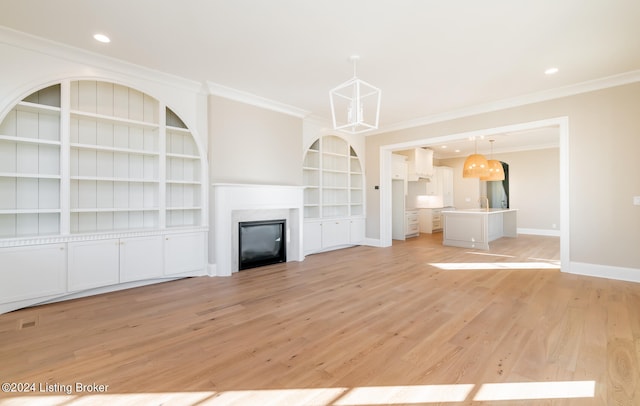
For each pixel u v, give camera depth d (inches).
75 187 143.9
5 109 117.2
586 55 135.6
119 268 142.9
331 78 161.9
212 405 65.0
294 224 213.5
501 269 187.8
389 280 163.5
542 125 183.9
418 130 246.8
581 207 172.1
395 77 159.6
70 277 129.6
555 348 88.7
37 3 99.1
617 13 104.2
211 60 141.3
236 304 127.1
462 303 127.4
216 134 174.6
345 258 223.8
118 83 145.8
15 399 66.6
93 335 98.2
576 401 65.3
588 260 171.0
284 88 176.1
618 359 82.3
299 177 219.9
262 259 198.1
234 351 88.2
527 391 69.0
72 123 142.6
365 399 66.9
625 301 128.0
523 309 120.0
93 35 119.3
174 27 114.0
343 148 280.8
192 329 103.0
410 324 106.7
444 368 78.9
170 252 159.8
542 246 275.9
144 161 163.9
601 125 165.3
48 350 88.3
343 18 108.3
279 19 108.9
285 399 67.1
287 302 129.6
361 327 104.4
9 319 110.9
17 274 117.7
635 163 156.9
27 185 131.2
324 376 75.7
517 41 123.8
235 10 103.6
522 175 375.9
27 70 121.9
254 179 192.5
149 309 121.4
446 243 286.2
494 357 84.0
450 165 434.9
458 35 119.3
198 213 178.7
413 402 65.7
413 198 395.2
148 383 72.7
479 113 210.1
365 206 286.8
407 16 107.0
